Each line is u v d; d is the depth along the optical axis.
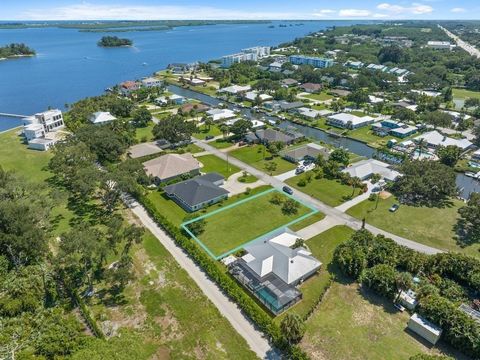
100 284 68.81
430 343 56.88
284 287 66.62
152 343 56.34
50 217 90.56
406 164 109.75
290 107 193.88
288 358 53.91
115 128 146.25
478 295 66.00
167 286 68.50
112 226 73.62
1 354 50.81
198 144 144.00
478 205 86.31
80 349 52.00
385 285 64.56
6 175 93.81
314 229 87.94
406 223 90.31
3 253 71.25
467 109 190.12
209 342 56.62
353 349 55.62
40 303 62.78
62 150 110.88
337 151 123.56
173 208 97.88
